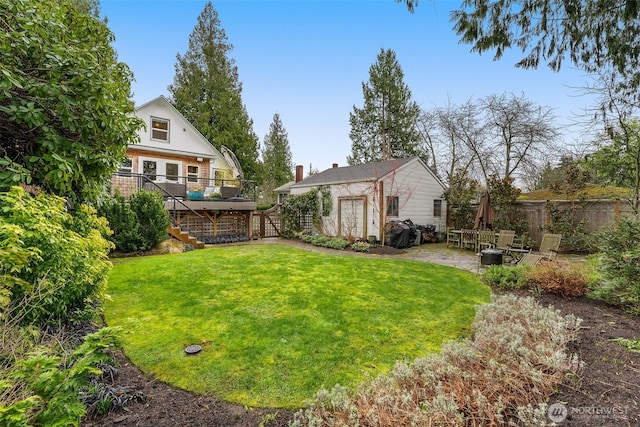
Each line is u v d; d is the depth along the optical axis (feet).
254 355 9.64
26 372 4.83
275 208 46.52
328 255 26.11
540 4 13.23
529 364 6.72
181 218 37.96
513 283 17.06
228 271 19.53
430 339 10.95
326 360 9.39
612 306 12.85
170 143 48.29
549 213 33.78
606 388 6.41
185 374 8.59
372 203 38.06
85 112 10.56
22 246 7.72
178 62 75.66
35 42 9.24
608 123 23.57
